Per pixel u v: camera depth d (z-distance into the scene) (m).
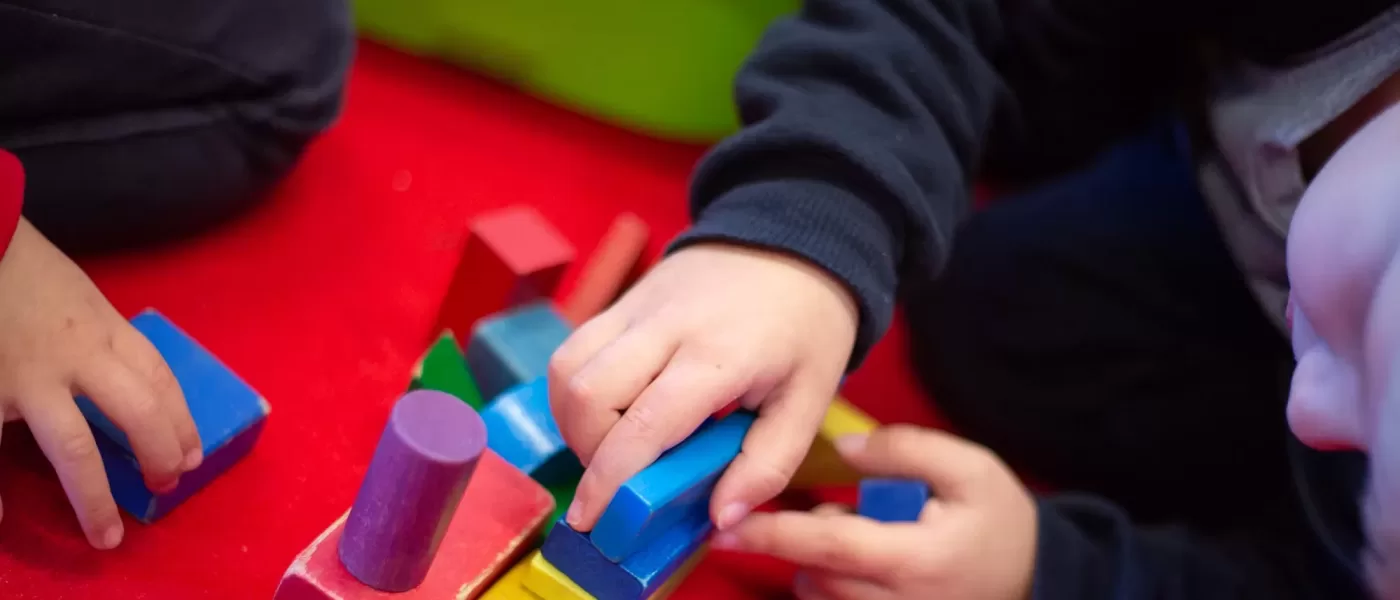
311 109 0.75
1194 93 0.80
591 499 0.49
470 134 0.99
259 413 0.57
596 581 0.50
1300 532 0.69
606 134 1.08
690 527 0.54
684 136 1.09
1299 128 0.62
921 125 0.67
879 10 0.72
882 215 0.63
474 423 0.43
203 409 0.55
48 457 0.49
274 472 0.59
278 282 0.73
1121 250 0.90
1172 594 0.63
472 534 0.50
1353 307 0.46
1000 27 0.81
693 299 0.55
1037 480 0.88
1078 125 0.93
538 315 0.69
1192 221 0.90
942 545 0.59
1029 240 0.94
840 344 0.59
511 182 0.94
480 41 1.05
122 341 0.52
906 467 0.63
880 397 0.88
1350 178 0.48
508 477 0.53
